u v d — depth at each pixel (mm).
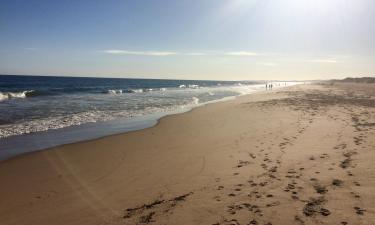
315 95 35969
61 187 6910
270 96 36344
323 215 4895
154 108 23672
